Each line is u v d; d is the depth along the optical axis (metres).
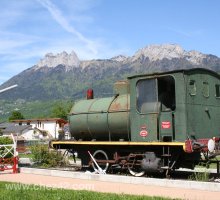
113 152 15.82
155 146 14.00
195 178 13.56
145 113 14.29
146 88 14.41
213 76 14.73
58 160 20.14
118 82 16.17
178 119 13.38
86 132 16.89
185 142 12.64
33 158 20.56
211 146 13.00
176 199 9.34
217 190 10.80
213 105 14.52
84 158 17.05
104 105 16.14
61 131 19.06
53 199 9.66
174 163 13.44
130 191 11.07
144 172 14.30
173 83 14.02
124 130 15.29
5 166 17.52
